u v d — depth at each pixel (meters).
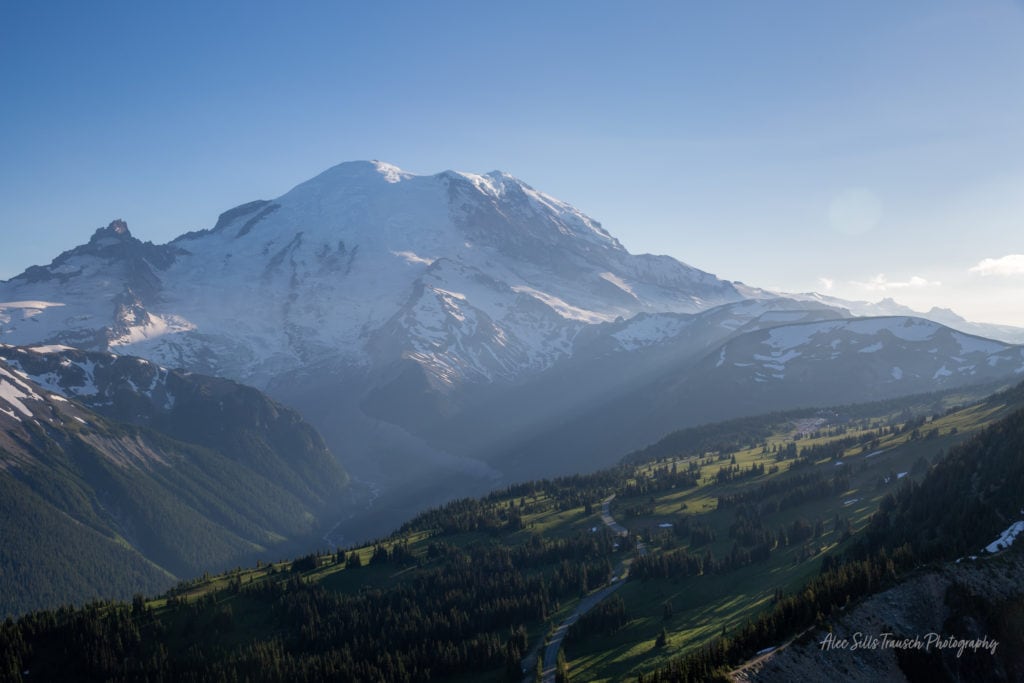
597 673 168.25
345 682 184.12
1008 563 142.50
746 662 133.62
